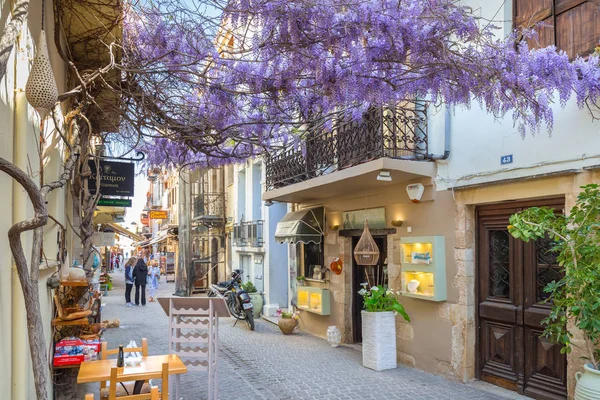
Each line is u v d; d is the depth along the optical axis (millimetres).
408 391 6387
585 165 5191
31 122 3365
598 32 5227
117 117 6871
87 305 6086
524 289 6090
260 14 4336
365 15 4324
